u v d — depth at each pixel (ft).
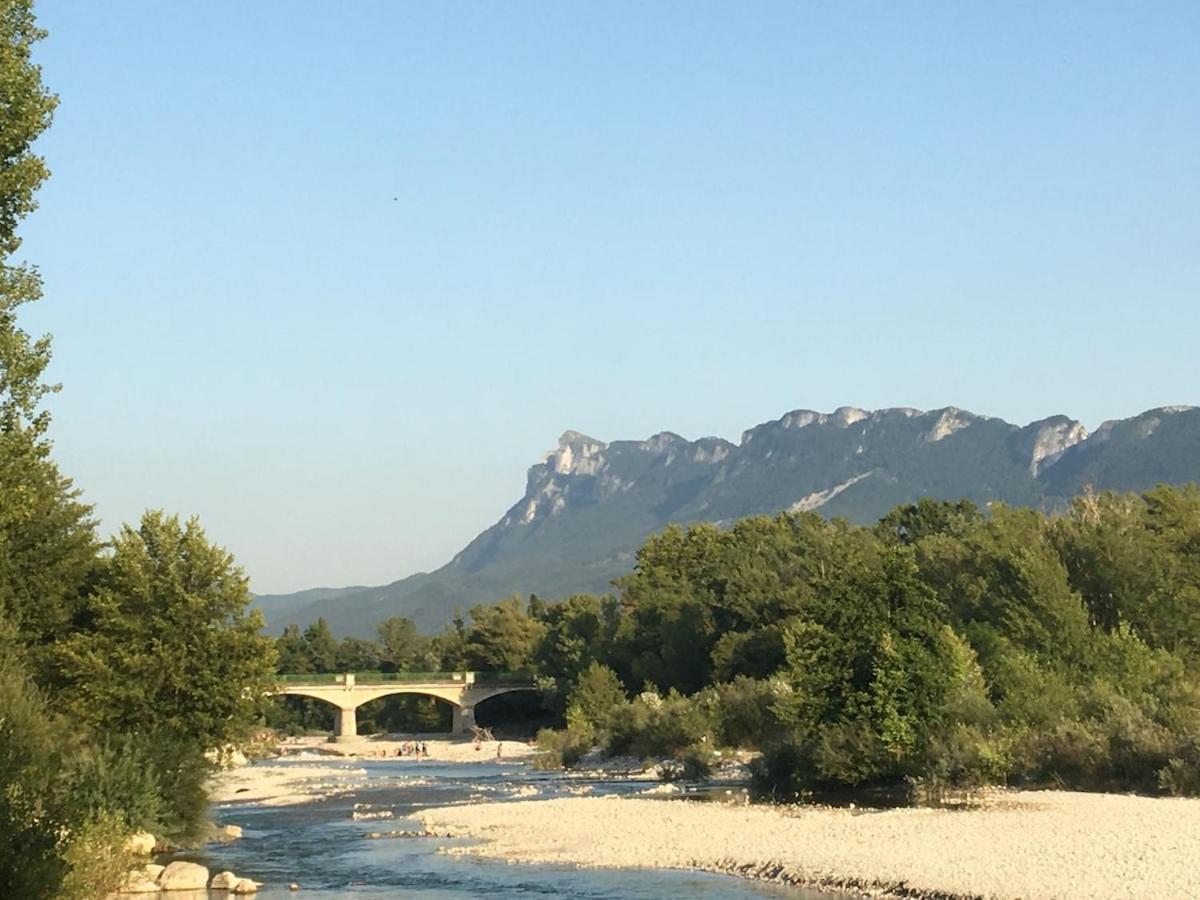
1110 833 139.85
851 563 220.43
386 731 650.02
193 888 136.87
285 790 288.71
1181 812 154.51
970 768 189.06
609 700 431.02
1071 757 195.31
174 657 186.70
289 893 135.64
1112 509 328.49
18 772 105.09
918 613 210.59
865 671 207.51
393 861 158.92
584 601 584.40
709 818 181.47
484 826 192.34
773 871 135.03
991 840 140.87
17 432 128.06
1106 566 289.12
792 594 400.88
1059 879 115.03
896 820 164.96
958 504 578.66
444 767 386.93
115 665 185.88
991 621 279.28
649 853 154.10
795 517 586.45
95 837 123.24
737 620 430.20
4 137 122.21
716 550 565.53
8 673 144.25
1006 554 299.17
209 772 181.37
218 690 187.62
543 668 558.97
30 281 127.24
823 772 201.98
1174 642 273.54
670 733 319.27
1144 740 187.73
